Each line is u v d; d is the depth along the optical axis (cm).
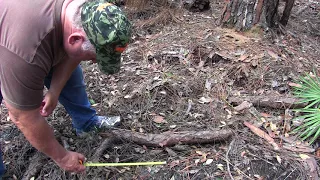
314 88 252
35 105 141
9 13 130
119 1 409
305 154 220
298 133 235
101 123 235
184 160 217
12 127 244
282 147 225
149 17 387
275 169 211
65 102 217
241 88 279
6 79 133
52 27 132
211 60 303
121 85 281
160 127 242
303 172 208
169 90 271
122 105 262
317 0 471
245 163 213
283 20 358
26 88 134
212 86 277
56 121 248
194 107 258
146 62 307
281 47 319
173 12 386
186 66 298
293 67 292
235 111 253
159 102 263
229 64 296
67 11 131
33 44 129
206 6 404
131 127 242
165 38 339
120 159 220
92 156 217
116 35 126
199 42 321
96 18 126
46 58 136
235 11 337
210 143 229
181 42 327
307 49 330
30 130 146
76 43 134
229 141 229
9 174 215
